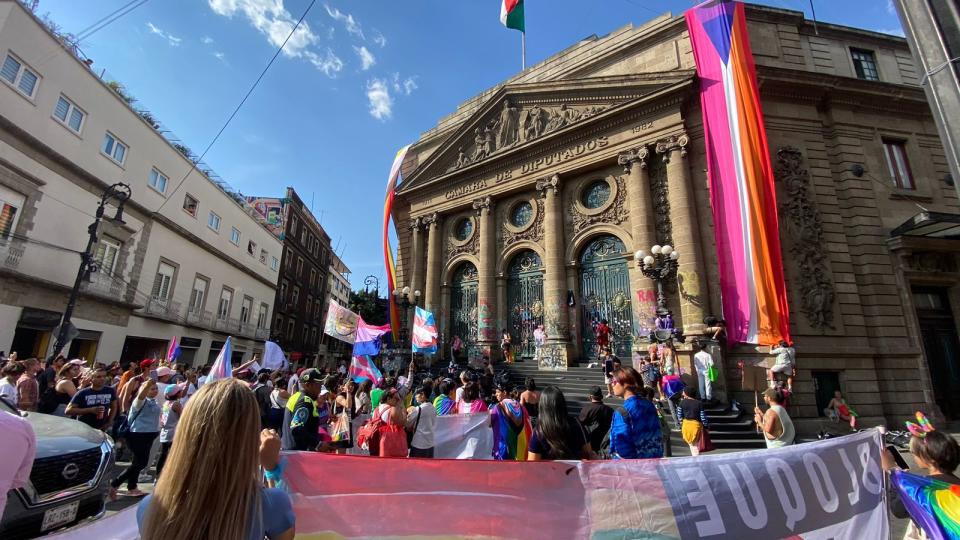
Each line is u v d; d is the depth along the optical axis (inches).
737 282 532.4
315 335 2032.5
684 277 577.6
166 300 938.7
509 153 800.9
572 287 707.4
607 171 708.0
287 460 128.0
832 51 696.4
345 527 122.2
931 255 582.2
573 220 735.1
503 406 227.3
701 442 265.9
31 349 649.0
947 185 639.8
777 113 622.5
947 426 524.7
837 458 141.5
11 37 584.1
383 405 251.3
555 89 769.6
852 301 555.5
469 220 888.3
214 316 1134.4
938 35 100.8
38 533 159.8
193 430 60.7
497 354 762.8
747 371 490.6
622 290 668.1
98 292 742.5
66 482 172.1
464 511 124.6
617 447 168.7
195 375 386.0
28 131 611.8
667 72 634.2
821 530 129.2
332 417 359.9
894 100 649.0
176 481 58.2
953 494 121.9
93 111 730.2
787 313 496.4
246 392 66.8
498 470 129.1
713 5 610.2
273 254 1521.9
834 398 499.2
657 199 643.5
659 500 124.0
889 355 542.0
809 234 566.6
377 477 128.2
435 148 1001.5
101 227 751.1
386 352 807.7
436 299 873.5
